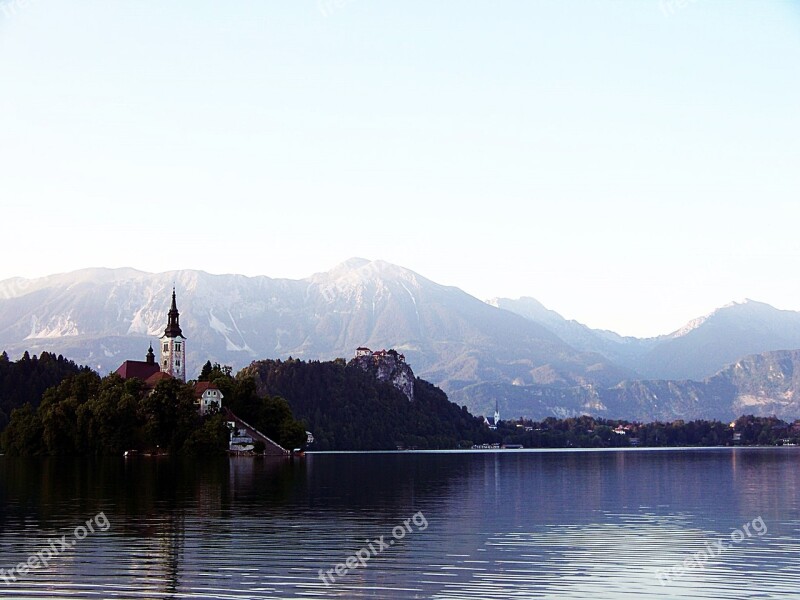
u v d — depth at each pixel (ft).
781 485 486.38
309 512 320.50
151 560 217.77
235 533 262.26
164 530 268.21
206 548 234.99
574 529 276.41
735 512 328.08
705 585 193.36
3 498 368.48
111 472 570.46
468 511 329.72
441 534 263.90
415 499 381.40
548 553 230.68
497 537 258.37
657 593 186.91
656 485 488.44
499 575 203.41
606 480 540.11
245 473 570.05
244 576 200.64
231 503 352.08
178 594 184.55
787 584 194.70
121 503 348.38
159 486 441.27
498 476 590.55
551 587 191.52
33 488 425.69
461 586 192.65
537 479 552.00
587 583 195.31
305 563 215.72
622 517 310.04
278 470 621.72
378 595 184.24
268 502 357.61
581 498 391.65
